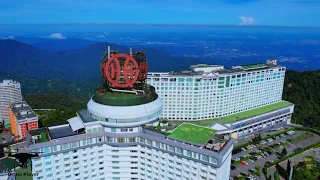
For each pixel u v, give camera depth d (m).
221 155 111.75
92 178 134.88
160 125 136.25
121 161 134.75
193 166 118.69
